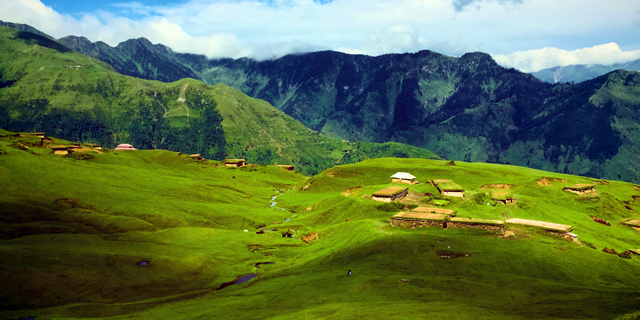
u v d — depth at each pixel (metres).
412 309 69.56
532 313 65.12
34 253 109.44
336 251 121.75
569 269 97.94
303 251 138.75
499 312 66.75
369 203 177.00
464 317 63.94
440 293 79.38
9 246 111.38
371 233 126.94
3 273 95.38
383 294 81.38
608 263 104.50
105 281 102.50
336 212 181.38
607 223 182.00
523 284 83.56
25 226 138.25
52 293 94.75
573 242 115.88
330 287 89.62
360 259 107.69
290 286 95.00
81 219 156.00
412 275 92.06
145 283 106.06
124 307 91.06
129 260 118.19
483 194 197.75
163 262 118.81
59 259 109.12
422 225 130.38
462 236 119.44
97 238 138.12
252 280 109.62
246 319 76.88
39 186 178.25
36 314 85.81
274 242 152.38
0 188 166.25
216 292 102.00
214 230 162.00
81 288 98.44
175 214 177.75
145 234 149.75
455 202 181.38
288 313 77.12
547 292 78.88
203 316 81.31
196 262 122.75
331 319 68.19
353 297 81.56
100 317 85.31
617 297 74.12
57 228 142.62
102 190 193.00
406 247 109.94
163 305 92.69
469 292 79.50
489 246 110.31
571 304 69.38
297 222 179.50
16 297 90.56
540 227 124.25
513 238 118.00
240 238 154.62
